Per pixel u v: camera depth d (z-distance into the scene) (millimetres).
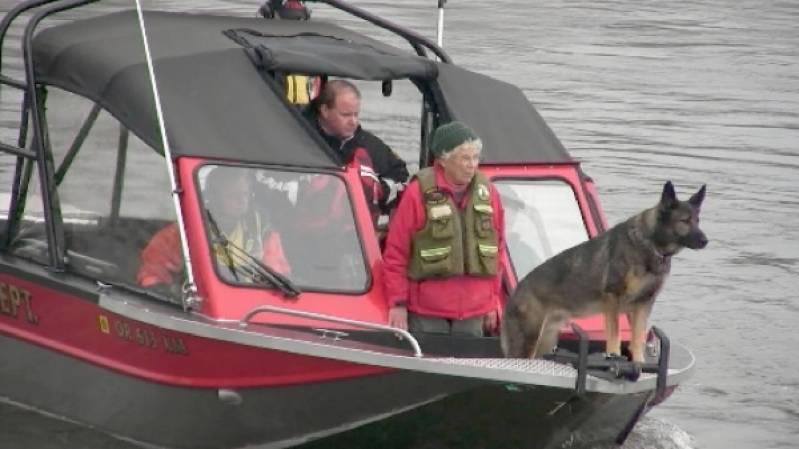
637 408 29531
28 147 33562
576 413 28672
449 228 29031
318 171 29875
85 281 30750
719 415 34969
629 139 68875
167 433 29797
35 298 31797
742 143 69250
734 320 42781
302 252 29328
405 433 28641
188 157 28859
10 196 37125
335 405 28297
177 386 28875
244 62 30703
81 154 31531
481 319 30062
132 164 30156
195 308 28203
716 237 52156
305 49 31688
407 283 29422
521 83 83625
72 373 31250
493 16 114812
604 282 28281
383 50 33875
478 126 32562
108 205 30766
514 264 31766
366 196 31859
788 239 52281
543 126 33625
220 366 28188
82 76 31594
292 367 27844
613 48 101125
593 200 33031
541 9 122750
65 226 31859
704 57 98812
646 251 27922
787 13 129000
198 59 30375
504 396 27656
